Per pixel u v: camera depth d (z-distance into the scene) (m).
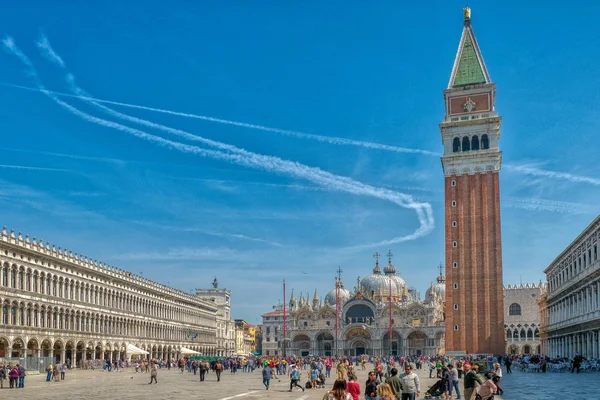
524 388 60.75
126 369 133.62
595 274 102.50
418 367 143.00
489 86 165.50
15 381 70.38
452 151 164.62
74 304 124.56
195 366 110.69
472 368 37.75
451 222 160.12
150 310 169.88
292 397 54.97
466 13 174.12
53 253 117.00
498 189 159.12
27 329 105.50
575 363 93.62
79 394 58.38
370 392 32.62
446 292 156.75
